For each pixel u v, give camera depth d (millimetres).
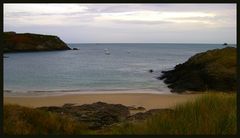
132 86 38594
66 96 29172
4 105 11391
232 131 9062
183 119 9805
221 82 33594
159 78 45500
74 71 59125
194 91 33062
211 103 11430
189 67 42094
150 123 9828
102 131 11688
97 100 27141
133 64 77938
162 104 25188
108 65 74188
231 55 40812
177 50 186250
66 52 132375
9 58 94188
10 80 44969
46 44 132125
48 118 11281
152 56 117688
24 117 10922
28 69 63219
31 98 28062
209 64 36938
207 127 9109
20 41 123500
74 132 11305
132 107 22750
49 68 65625
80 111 18844
